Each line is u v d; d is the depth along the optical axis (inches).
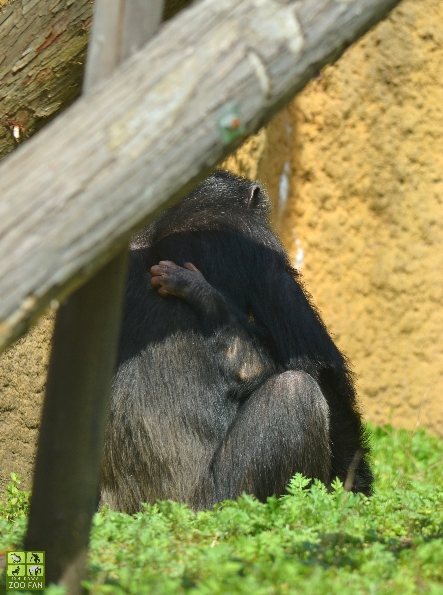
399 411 1473.9
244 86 414.9
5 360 883.4
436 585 442.6
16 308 384.2
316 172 1449.3
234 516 585.3
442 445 1307.8
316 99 1443.2
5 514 733.9
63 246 388.5
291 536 552.1
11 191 386.3
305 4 427.8
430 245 1489.9
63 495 450.9
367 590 438.3
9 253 381.1
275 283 796.6
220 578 450.9
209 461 752.3
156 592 418.9
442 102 1489.9
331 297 1454.2
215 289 770.8
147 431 745.6
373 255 1476.4
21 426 895.1
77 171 391.2
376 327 1473.9
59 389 451.2
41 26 709.3
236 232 810.2
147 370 751.7
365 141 1472.7
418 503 676.1
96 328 450.0
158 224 811.4
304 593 417.7
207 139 410.6
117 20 431.2
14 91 739.4
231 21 417.7
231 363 761.6
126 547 546.0
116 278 451.2
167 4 703.7
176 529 585.6
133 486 754.2
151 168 401.4
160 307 762.8
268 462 729.0
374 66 1470.2
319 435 736.3
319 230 1455.5
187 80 406.9
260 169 1360.7
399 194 1485.0
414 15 1481.3
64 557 452.4
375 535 557.0
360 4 441.7
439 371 1485.0
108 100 402.0
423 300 1488.7
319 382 797.9
